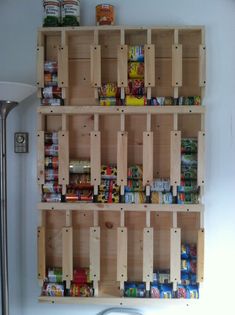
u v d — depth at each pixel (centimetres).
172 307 180
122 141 167
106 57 177
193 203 166
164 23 178
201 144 164
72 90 177
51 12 170
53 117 179
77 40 178
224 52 177
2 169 162
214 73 177
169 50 175
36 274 184
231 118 178
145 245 167
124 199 168
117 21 179
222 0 178
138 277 177
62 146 167
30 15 182
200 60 166
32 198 184
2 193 163
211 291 179
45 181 171
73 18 170
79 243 178
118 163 167
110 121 178
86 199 168
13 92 154
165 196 167
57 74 169
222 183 179
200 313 179
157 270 175
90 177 169
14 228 185
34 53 182
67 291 171
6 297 165
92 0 180
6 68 182
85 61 178
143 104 167
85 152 179
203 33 167
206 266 179
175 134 165
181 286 169
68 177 168
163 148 176
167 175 176
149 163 166
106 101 169
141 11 179
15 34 182
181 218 176
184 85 175
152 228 167
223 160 178
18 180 184
